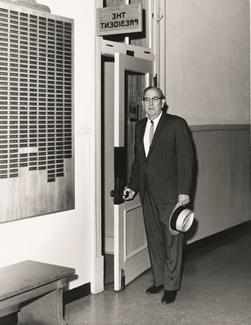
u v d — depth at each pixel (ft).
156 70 17.25
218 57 21.77
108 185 19.38
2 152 11.63
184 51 19.38
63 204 13.43
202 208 20.77
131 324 12.51
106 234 19.53
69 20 13.28
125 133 16.56
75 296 14.16
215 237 21.79
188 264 18.08
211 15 21.09
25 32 12.03
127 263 15.48
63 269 11.49
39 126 12.55
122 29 13.87
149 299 14.29
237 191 23.48
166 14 18.20
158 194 13.88
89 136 14.29
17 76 11.88
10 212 11.94
